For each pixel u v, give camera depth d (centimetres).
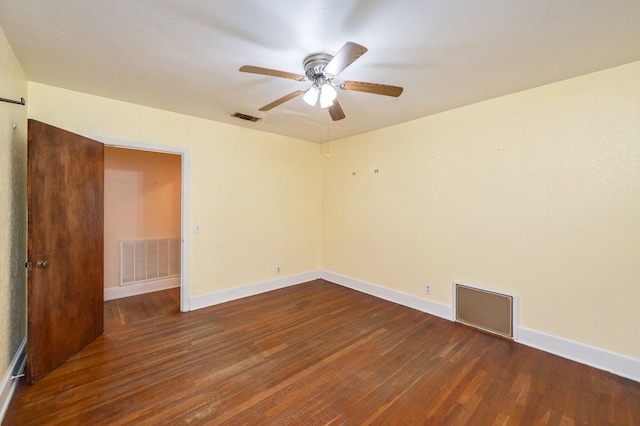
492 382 209
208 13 157
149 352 246
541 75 232
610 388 203
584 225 235
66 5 150
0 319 179
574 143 238
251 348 255
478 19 160
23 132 227
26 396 187
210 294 363
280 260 438
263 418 172
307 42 185
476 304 298
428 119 337
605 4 148
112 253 387
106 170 383
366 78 235
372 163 405
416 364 231
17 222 212
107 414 173
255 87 258
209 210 361
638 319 213
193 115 339
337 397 192
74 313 241
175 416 172
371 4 148
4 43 180
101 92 270
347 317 327
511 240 274
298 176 457
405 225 364
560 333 247
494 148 283
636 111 212
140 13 157
